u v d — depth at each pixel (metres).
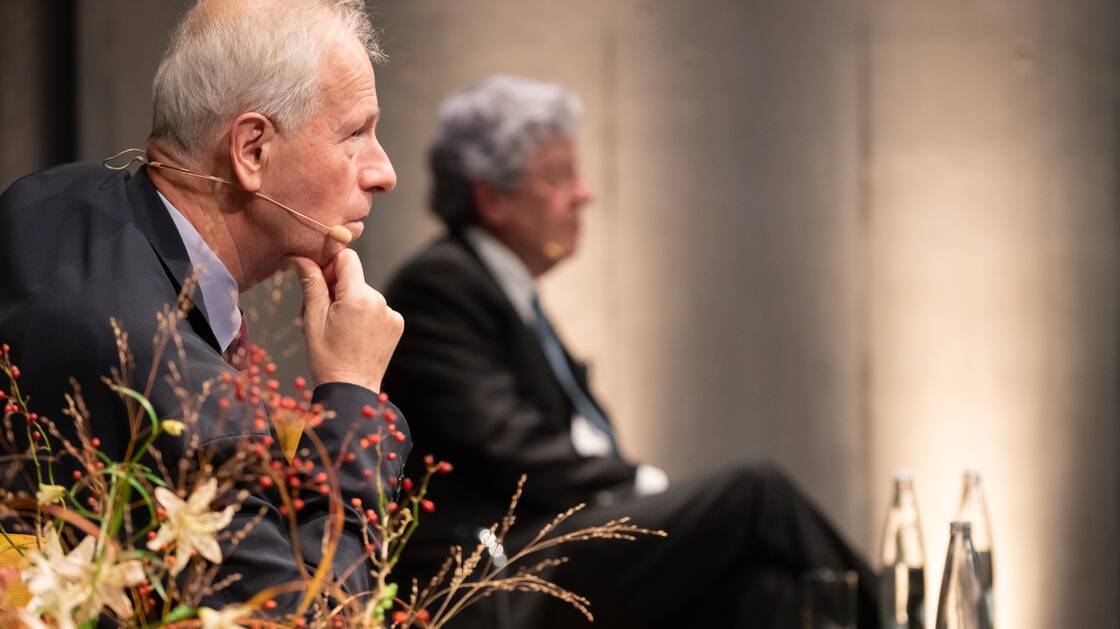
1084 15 9.30
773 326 9.39
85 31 8.74
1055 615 9.23
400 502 5.61
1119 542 9.24
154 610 2.53
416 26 9.23
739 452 9.37
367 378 3.21
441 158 7.13
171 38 3.42
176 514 2.25
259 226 3.32
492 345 6.70
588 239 9.37
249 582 2.77
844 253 9.38
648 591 6.12
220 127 3.27
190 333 3.04
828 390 9.37
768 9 9.43
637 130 9.39
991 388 9.30
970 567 3.64
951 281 9.34
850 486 9.36
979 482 4.29
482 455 6.41
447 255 6.81
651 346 9.38
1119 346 9.27
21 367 2.96
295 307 6.70
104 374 2.92
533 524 6.39
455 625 5.68
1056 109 9.30
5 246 3.19
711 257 9.41
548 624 5.98
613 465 6.65
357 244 9.16
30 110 8.64
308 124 3.30
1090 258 9.30
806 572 6.16
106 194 3.28
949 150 9.34
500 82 7.19
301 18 3.32
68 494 2.44
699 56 9.43
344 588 2.82
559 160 7.11
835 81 9.38
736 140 9.43
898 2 9.37
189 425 2.80
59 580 2.18
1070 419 9.27
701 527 6.15
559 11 9.35
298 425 2.67
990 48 9.33
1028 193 9.30
